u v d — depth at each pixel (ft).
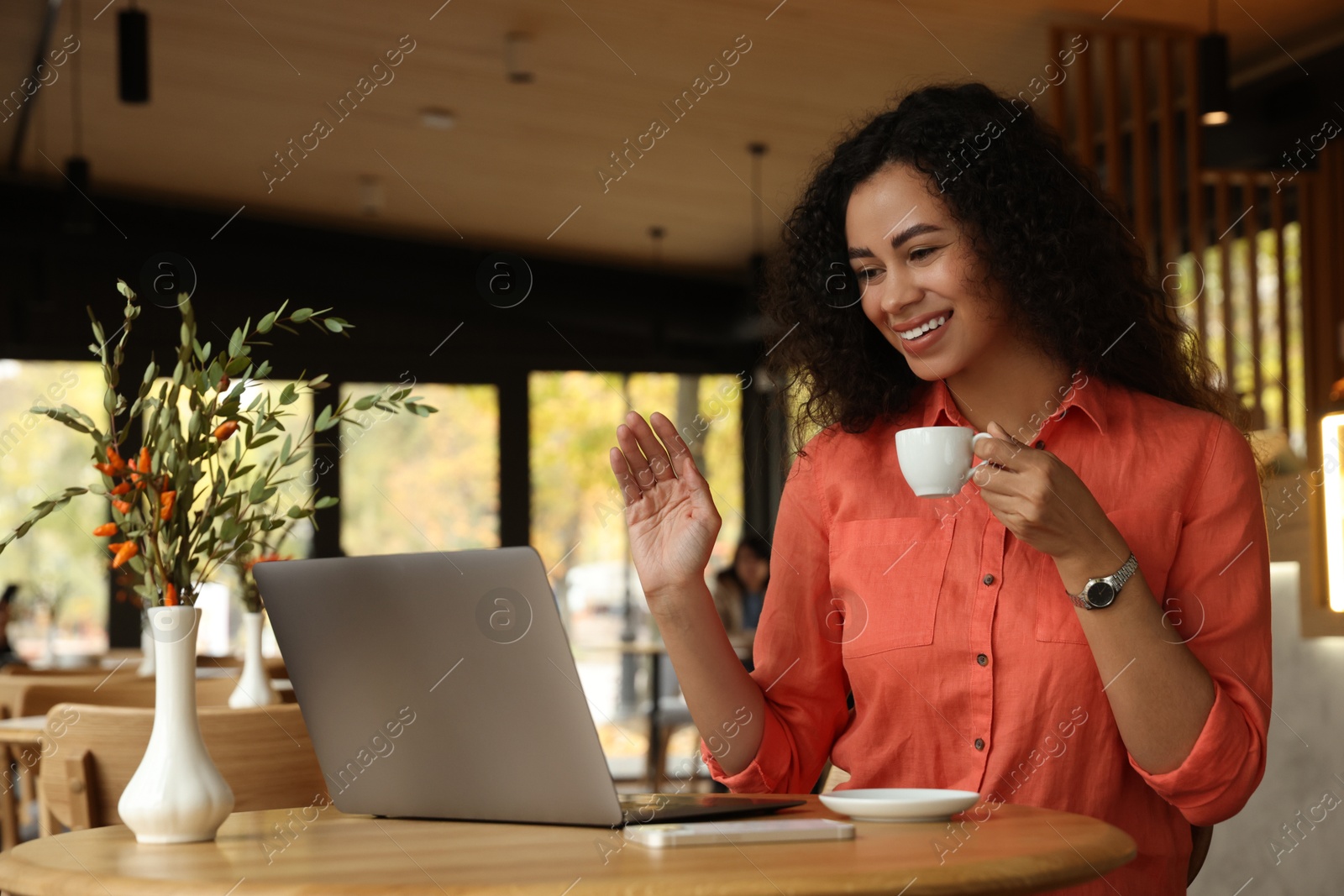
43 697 9.71
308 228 25.09
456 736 3.73
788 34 16.67
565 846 3.31
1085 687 4.18
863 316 4.96
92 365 23.62
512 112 19.34
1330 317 17.67
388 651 3.75
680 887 2.72
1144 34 16.94
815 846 3.21
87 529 23.43
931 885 2.81
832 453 4.92
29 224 22.77
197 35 16.80
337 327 4.31
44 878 3.17
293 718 6.05
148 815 3.67
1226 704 3.87
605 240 26.09
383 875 2.95
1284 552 8.98
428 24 16.43
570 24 16.37
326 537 24.53
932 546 4.48
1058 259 4.46
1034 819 3.64
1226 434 4.40
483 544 26.32
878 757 4.49
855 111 19.07
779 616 4.82
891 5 15.90
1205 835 4.45
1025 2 15.90
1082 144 16.79
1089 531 3.79
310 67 17.80
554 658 3.48
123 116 19.67
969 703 4.32
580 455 27.53
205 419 4.17
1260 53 17.93
